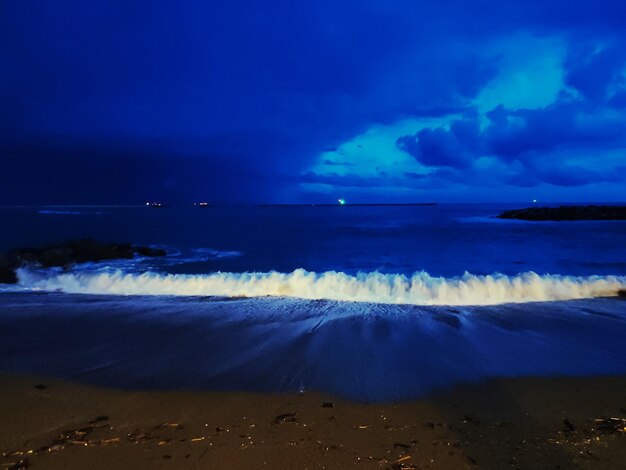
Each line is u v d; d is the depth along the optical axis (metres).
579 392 4.20
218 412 3.76
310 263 15.06
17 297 8.57
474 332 6.21
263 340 5.84
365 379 4.51
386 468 2.86
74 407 3.84
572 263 15.50
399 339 5.88
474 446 3.16
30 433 3.36
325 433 3.37
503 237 27.05
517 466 2.88
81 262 13.55
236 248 19.83
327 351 5.40
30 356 5.22
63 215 57.91
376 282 9.09
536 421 3.59
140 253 16.25
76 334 6.11
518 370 4.78
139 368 4.83
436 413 3.75
